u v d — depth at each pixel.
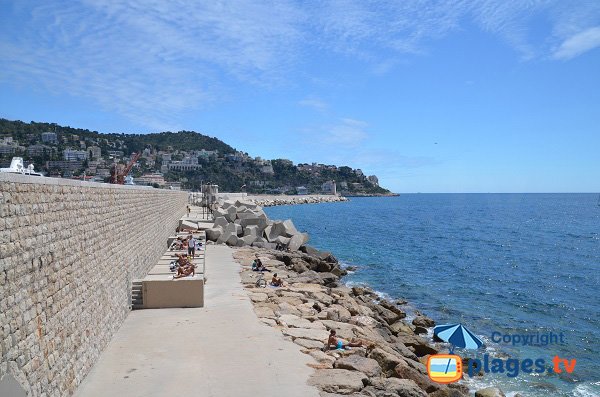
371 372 13.30
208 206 65.06
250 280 26.11
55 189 9.90
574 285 35.66
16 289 7.69
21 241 8.00
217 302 20.67
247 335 16.00
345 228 83.81
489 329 23.89
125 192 17.92
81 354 11.45
